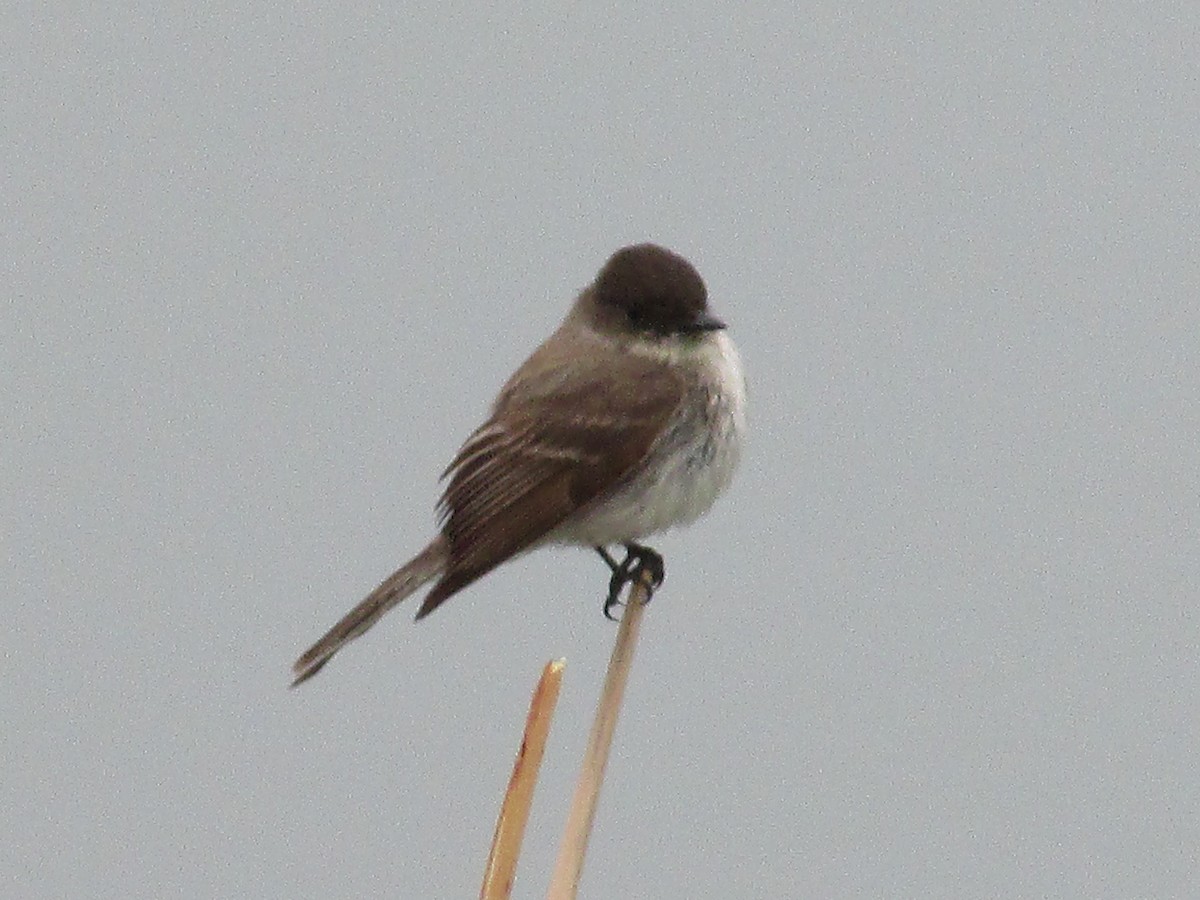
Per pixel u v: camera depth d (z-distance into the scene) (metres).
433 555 11.59
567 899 7.96
